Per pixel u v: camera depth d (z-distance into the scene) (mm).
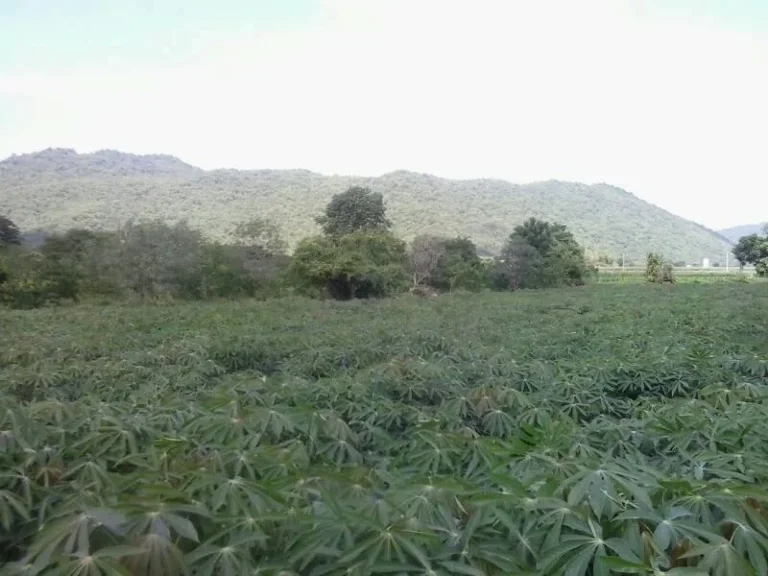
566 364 8516
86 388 7879
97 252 33531
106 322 18422
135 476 3102
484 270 47375
